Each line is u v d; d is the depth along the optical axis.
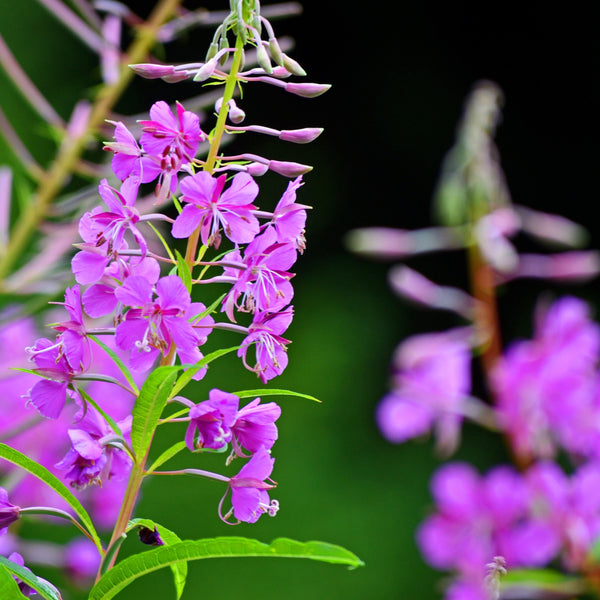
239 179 1.15
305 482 3.39
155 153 1.15
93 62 3.23
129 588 3.03
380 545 3.33
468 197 1.53
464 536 1.52
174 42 3.32
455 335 1.54
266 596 3.17
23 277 1.41
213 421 1.14
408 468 3.43
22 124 3.03
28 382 1.45
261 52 1.15
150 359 1.15
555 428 1.50
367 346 3.63
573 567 1.46
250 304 1.16
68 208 1.43
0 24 3.19
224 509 3.12
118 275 1.15
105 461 1.15
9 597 1.13
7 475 1.43
